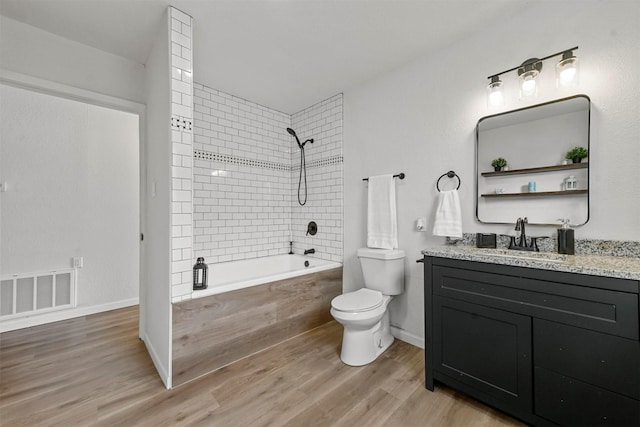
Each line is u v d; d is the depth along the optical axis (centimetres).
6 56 175
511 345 135
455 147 203
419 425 137
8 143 262
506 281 136
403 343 229
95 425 136
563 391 119
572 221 154
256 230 315
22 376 178
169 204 166
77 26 184
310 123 321
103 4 164
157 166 193
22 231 267
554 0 160
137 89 229
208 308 182
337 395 160
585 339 114
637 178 135
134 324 268
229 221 294
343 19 179
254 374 181
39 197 276
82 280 297
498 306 139
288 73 248
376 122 255
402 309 235
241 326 200
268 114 326
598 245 144
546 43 163
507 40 179
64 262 287
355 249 273
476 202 192
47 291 278
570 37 155
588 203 148
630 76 138
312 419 141
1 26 174
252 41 201
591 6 149
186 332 172
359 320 187
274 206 332
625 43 139
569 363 118
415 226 226
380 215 241
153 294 204
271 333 220
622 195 139
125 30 189
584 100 151
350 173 279
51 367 189
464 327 152
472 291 149
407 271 231
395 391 164
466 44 198
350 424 138
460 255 153
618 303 106
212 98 279
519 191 173
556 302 121
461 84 200
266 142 324
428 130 218
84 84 204
